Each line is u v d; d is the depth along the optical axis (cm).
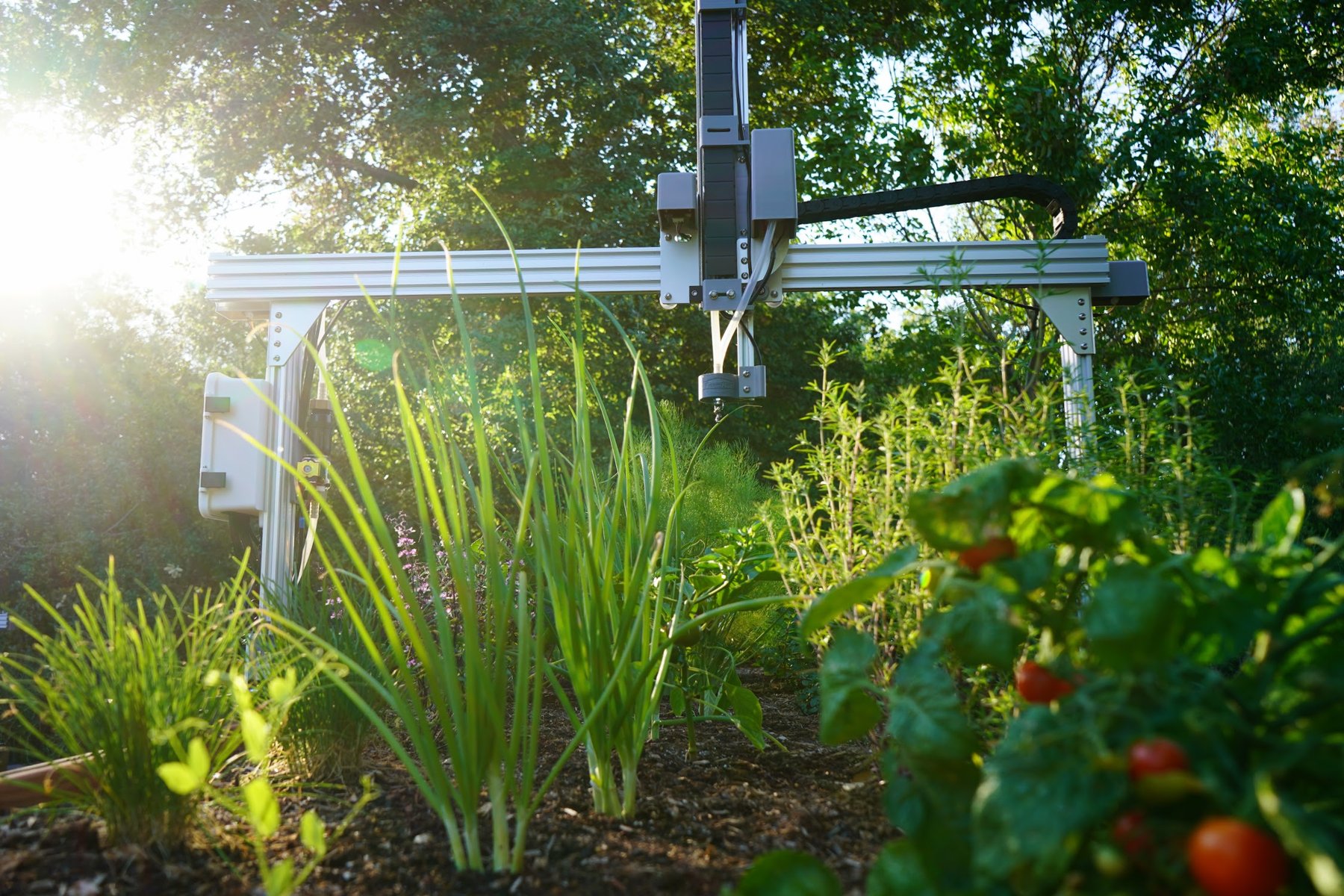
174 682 175
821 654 203
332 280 342
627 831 172
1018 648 162
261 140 1123
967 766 119
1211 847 83
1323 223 1005
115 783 156
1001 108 967
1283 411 938
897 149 1041
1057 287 332
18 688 175
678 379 1182
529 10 1143
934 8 1105
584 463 190
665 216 337
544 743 258
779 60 1236
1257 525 129
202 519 1063
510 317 1030
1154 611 98
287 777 212
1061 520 125
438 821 176
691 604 261
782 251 338
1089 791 92
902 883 111
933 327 958
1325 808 89
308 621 256
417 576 370
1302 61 1016
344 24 1173
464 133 1189
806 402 1258
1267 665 104
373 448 1103
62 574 962
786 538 285
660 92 1210
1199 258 1038
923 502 121
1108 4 977
